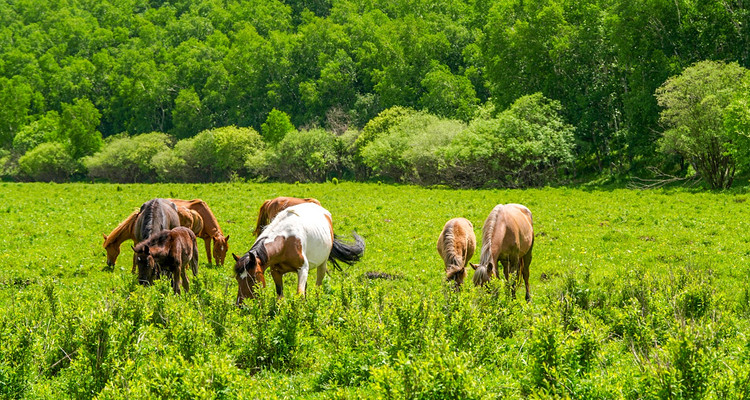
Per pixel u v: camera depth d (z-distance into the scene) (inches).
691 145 1470.2
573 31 2194.9
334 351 327.3
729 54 1818.4
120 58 6087.6
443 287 389.4
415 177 2214.6
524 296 503.2
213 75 5162.4
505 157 1865.2
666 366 247.4
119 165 4099.4
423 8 5118.1
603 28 2074.3
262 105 4881.9
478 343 316.8
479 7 4242.1
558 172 2149.4
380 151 2460.6
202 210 673.6
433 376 238.5
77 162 4362.7
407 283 568.7
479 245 755.4
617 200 1201.4
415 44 4101.9
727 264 620.1
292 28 6368.1
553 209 1080.2
